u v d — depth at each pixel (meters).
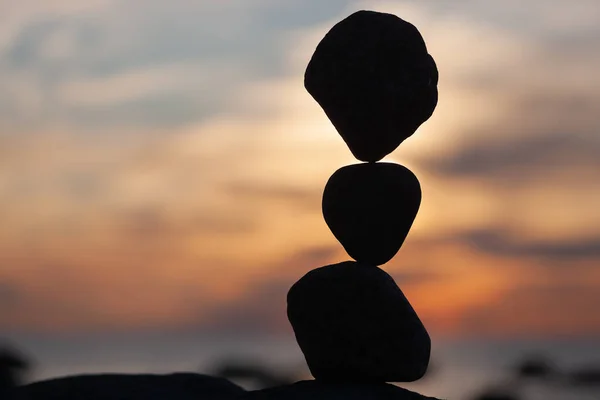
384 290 5.33
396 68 5.34
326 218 5.57
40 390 5.54
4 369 7.09
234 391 5.85
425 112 5.41
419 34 5.44
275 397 5.22
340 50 5.38
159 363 55.06
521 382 23.73
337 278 5.38
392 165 5.48
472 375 28.97
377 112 5.34
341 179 5.50
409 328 5.30
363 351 5.32
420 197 5.50
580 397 20.80
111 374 5.97
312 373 5.51
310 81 5.49
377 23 5.38
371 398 5.17
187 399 5.52
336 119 5.48
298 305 5.46
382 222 5.42
